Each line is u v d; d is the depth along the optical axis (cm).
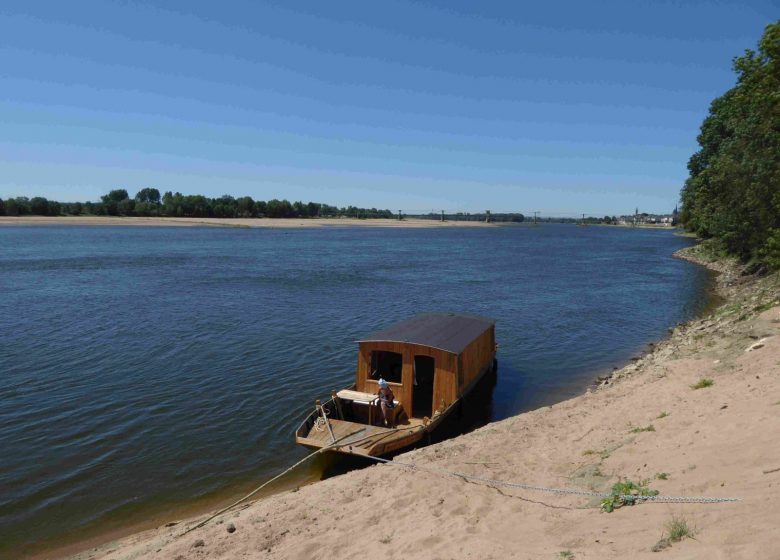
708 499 764
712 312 3938
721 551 589
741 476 824
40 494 1480
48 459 1673
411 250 10269
